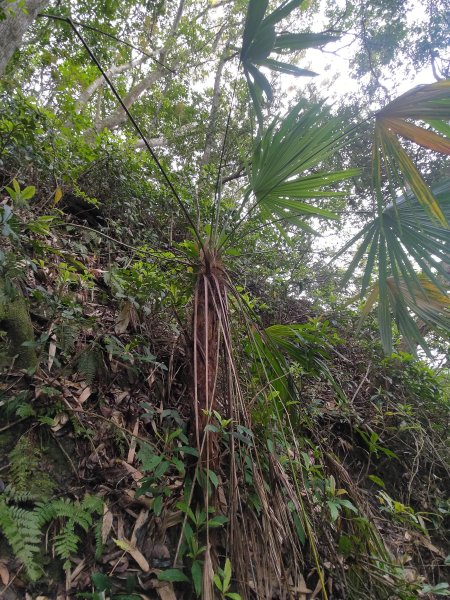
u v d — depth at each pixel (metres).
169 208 3.45
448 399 2.79
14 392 1.31
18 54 4.29
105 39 5.42
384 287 1.76
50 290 1.80
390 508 1.67
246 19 1.54
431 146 1.54
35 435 1.27
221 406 1.45
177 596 1.14
